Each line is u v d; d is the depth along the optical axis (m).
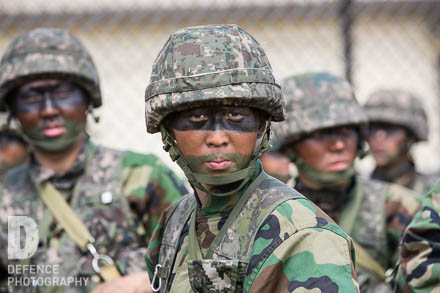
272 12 15.30
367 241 8.67
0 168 11.85
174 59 4.73
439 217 6.25
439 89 17.62
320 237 4.48
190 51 4.70
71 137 8.23
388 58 17.47
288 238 4.50
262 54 4.87
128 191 8.17
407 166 13.65
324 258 4.41
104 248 7.99
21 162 11.95
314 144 8.72
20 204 8.28
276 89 4.82
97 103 8.76
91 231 8.02
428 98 17.69
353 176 9.00
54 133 8.12
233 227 4.77
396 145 13.52
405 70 17.53
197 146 4.67
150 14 15.15
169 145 4.96
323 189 8.87
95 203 8.12
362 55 17.36
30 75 8.09
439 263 6.11
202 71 4.62
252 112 4.73
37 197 8.30
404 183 13.52
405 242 6.39
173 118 4.77
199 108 4.66
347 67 12.20
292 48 15.91
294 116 8.81
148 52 15.16
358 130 9.05
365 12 17.03
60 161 8.30
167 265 5.19
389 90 13.93
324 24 15.75
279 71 15.89
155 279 5.38
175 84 4.67
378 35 17.42
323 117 8.66
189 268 4.71
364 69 17.42
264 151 4.92
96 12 14.87
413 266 6.22
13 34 13.48
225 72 4.62
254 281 4.48
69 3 14.48
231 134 4.66
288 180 11.23
